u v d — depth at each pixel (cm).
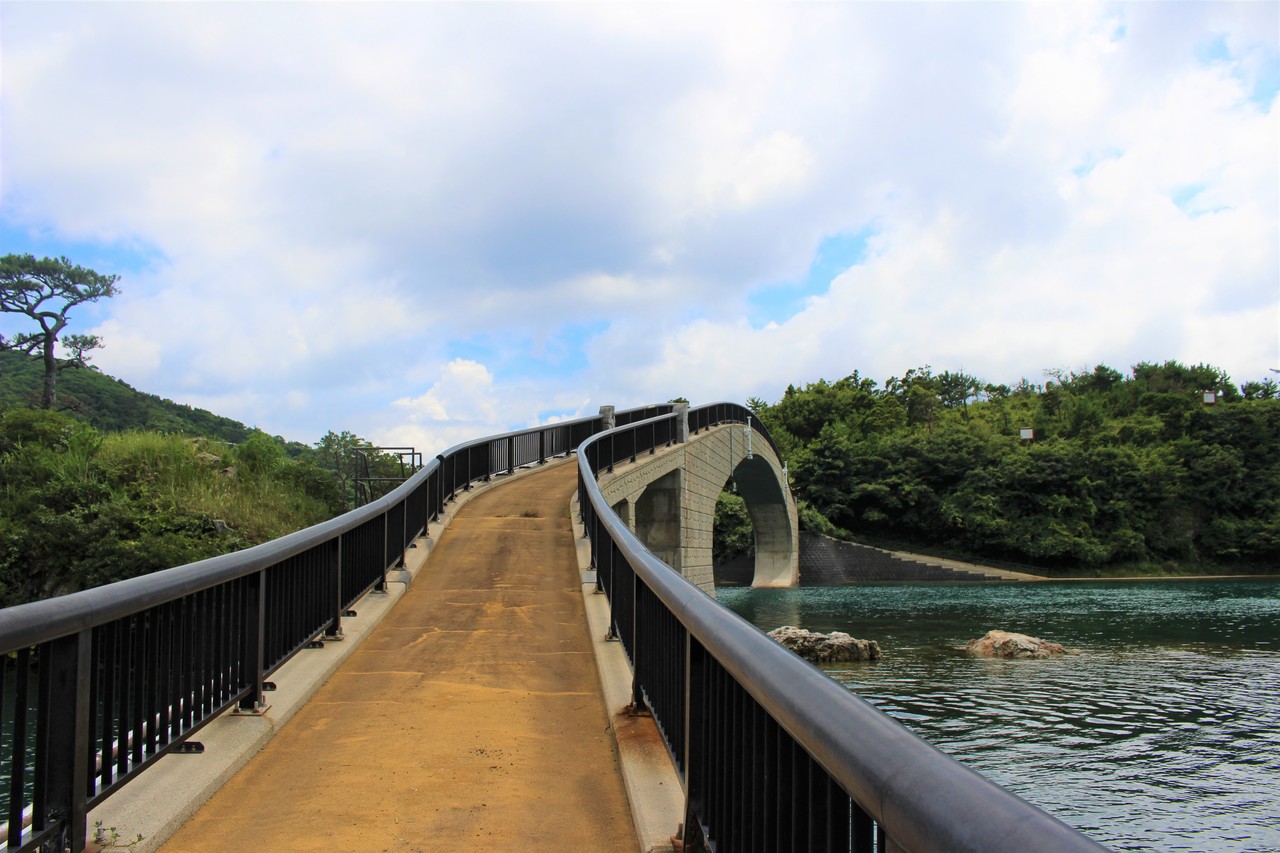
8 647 270
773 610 3459
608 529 713
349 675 675
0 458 2509
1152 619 2903
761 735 242
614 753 507
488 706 597
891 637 2395
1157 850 812
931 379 9825
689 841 339
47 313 5494
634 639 556
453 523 1516
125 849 343
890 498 6725
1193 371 9100
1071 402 8281
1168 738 1187
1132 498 6512
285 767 473
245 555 502
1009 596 4216
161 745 408
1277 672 1716
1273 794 956
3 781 633
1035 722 1278
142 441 2662
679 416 2808
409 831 391
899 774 132
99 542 2086
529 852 371
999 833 102
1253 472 6731
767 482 4900
